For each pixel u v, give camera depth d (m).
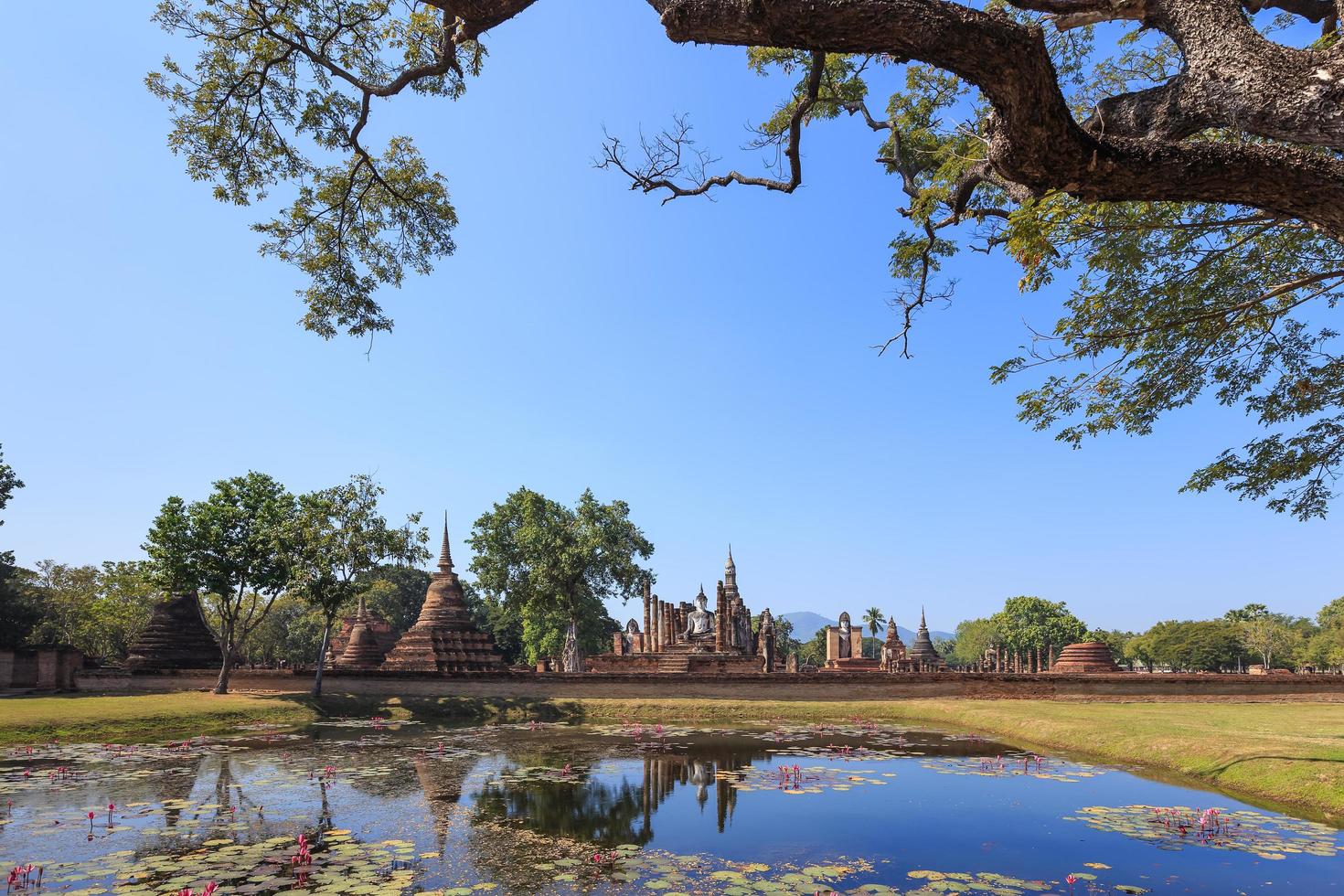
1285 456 14.14
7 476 38.88
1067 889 8.55
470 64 13.50
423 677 32.62
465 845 10.55
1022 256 8.99
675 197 10.52
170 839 10.87
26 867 9.23
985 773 16.06
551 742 21.55
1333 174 4.85
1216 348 12.98
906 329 12.77
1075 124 5.18
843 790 14.28
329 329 14.74
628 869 9.38
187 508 31.41
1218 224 10.31
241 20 11.79
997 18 4.81
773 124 14.87
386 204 14.55
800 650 102.38
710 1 5.40
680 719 28.62
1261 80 5.02
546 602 47.44
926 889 8.55
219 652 38.91
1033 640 97.56
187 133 12.72
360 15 12.55
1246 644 86.00
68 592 52.00
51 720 22.88
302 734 23.88
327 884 8.81
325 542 30.73
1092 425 14.30
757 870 9.30
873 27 5.05
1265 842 10.37
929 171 14.27
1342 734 18.12
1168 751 16.98
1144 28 6.11
